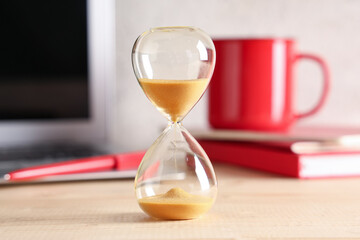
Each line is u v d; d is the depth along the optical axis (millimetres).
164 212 414
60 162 550
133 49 424
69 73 717
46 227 404
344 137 595
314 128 720
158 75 413
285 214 437
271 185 546
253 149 623
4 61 688
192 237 379
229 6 835
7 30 688
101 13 729
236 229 397
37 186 546
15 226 407
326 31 859
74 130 723
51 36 707
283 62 659
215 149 667
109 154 624
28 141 702
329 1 857
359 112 864
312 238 378
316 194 507
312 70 859
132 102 815
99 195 505
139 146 819
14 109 694
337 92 865
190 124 837
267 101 655
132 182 564
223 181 566
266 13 845
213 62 424
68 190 527
